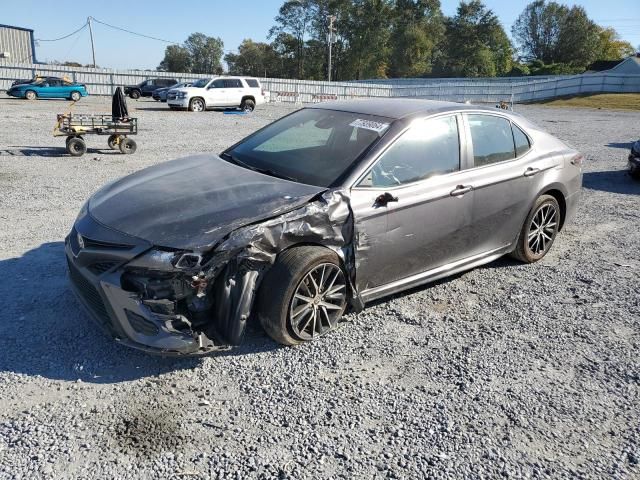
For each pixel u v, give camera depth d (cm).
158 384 332
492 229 493
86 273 342
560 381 354
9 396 314
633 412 326
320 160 421
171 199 373
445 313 444
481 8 9238
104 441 282
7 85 3600
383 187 405
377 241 399
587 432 306
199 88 2639
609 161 1256
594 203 839
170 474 262
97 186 852
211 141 1454
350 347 385
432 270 455
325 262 371
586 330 423
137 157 1162
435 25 9588
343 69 9962
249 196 374
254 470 267
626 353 392
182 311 335
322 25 9706
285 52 10325
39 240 572
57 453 272
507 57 9562
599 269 552
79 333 384
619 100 4312
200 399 320
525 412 321
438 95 4750
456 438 296
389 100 512
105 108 2572
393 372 357
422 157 436
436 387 342
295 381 341
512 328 423
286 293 354
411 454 283
